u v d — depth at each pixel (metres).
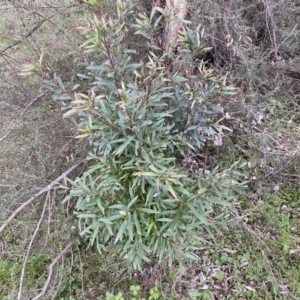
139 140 1.56
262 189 2.31
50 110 2.18
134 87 1.56
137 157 1.62
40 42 2.38
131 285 2.07
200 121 1.91
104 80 1.65
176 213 1.61
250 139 2.32
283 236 2.19
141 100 1.55
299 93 2.81
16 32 2.45
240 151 2.43
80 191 1.54
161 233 1.63
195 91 1.75
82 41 2.31
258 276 2.09
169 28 2.08
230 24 2.48
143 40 2.49
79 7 2.44
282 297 1.99
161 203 1.59
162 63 1.92
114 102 1.65
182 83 1.91
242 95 2.27
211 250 2.20
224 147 2.37
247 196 2.32
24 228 1.95
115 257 2.01
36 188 1.86
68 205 1.95
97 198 1.56
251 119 2.42
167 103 1.93
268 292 2.02
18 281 2.04
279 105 2.55
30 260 2.07
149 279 2.09
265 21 2.77
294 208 2.34
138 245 1.60
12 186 1.89
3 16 2.44
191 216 1.64
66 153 2.18
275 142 2.39
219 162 2.34
